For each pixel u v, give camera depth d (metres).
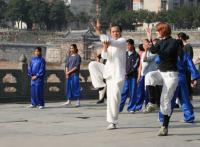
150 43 13.94
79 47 102.69
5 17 174.62
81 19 178.00
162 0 166.00
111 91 14.68
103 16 163.75
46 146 11.78
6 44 104.19
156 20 149.88
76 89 23.03
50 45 109.06
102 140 12.71
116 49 14.72
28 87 25.45
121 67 14.73
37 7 171.75
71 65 23.22
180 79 16.20
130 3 180.12
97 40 102.19
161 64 13.67
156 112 19.75
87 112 19.70
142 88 19.70
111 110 14.70
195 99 27.62
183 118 16.92
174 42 13.54
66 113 19.23
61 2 177.50
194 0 167.25
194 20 141.62
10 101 24.84
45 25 177.50
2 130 14.39
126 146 11.88
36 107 21.95
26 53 106.06
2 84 24.78
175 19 144.38
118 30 15.09
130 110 19.77
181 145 12.14
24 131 14.20
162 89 13.63
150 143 12.34
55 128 14.81
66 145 11.93
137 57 19.67
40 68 21.78
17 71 25.19
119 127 15.14
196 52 87.38
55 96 26.28
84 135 13.52
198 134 13.91
